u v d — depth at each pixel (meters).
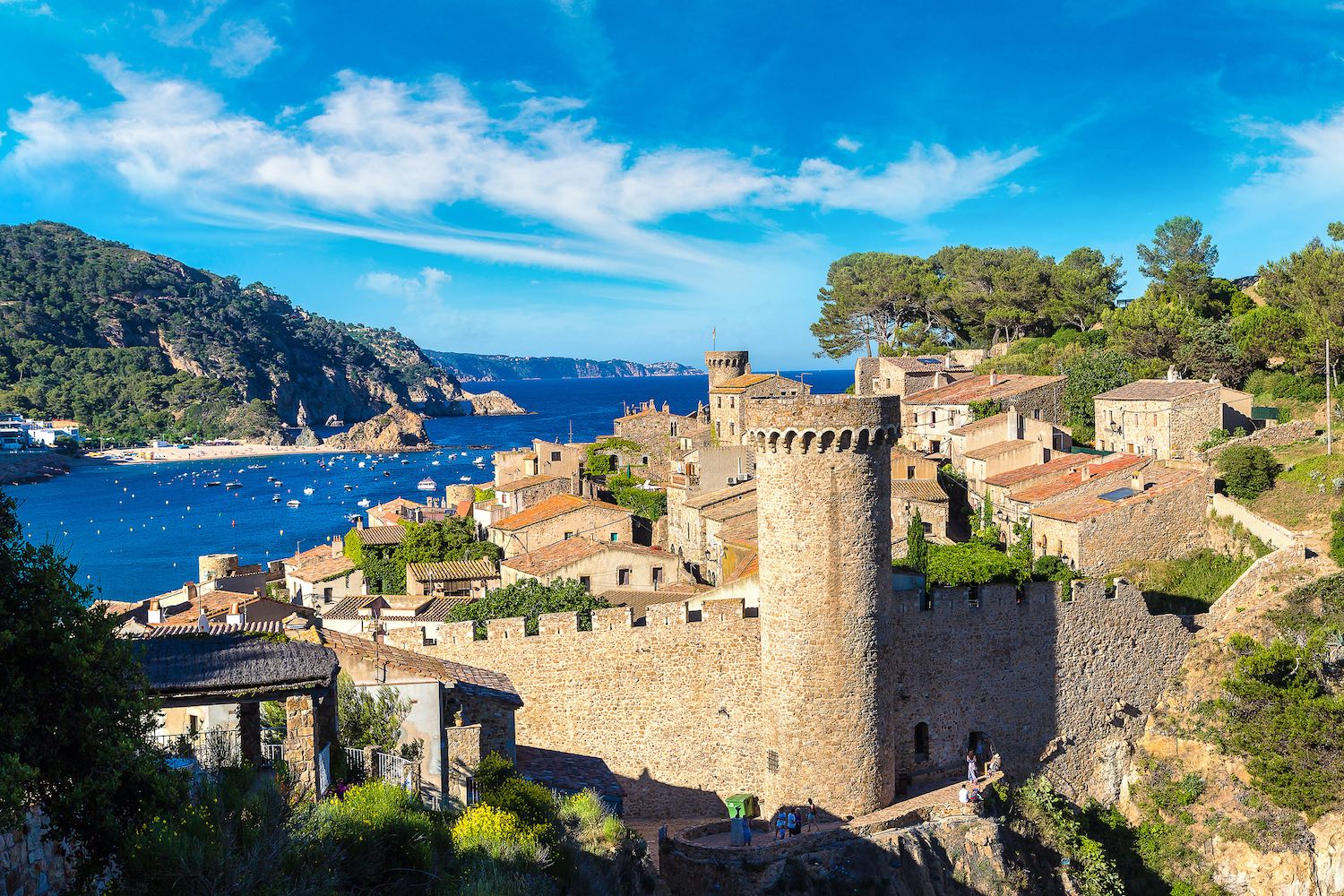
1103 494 87.31
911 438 125.12
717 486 109.50
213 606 83.44
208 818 23.83
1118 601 64.31
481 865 29.08
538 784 41.91
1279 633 68.69
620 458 150.00
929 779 57.81
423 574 94.25
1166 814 62.88
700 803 55.09
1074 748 62.34
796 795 51.03
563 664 54.16
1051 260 172.88
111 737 24.22
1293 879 59.62
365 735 37.66
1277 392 116.25
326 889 24.08
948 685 58.44
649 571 85.00
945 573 76.56
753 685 54.75
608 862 37.91
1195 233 154.38
